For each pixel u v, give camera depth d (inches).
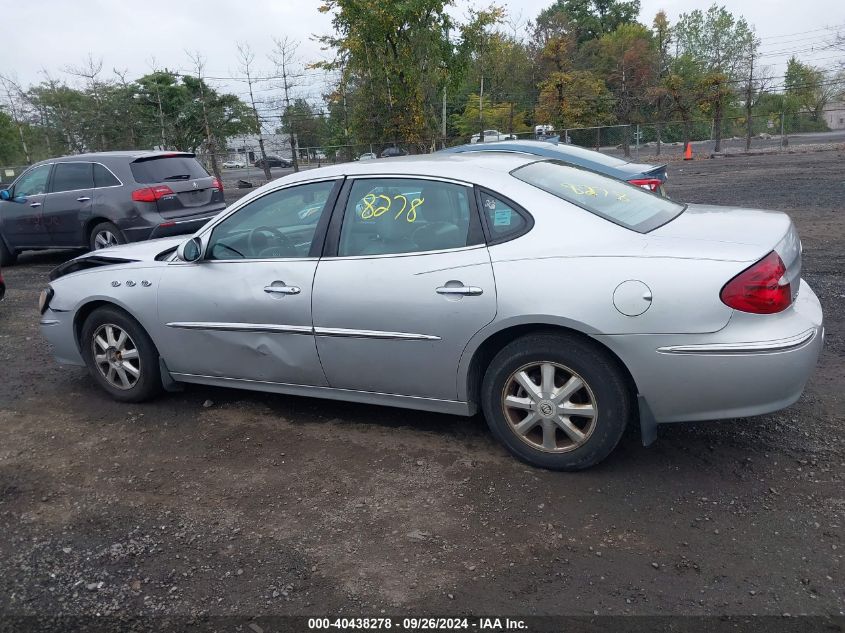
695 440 158.4
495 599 111.6
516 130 1432.1
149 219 390.3
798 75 1605.6
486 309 143.1
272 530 134.2
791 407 171.9
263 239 173.2
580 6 2906.0
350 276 157.9
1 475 161.0
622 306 132.3
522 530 129.3
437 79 984.3
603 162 315.0
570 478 145.9
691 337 129.3
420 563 121.6
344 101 1074.1
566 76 1513.3
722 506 132.8
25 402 205.2
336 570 121.2
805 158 1006.4
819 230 393.4
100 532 136.3
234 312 172.9
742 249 131.2
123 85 1214.9
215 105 1218.0
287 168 1571.1
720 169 904.9
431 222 153.9
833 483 137.9
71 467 163.6
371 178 162.9
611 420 139.4
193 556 127.2
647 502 135.6
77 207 403.2
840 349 209.2
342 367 163.3
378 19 933.2
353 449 164.9
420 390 157.2
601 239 139.7
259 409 191.2
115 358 196.9
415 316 150.6
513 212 146.7
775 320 129.7
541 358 142.5
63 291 201.6
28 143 1336.1
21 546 132.8
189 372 187.3
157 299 183.9
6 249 438.3
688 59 2367.1
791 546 120.0
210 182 426.9
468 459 156.5
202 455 166.6
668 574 114.9
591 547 123.2
